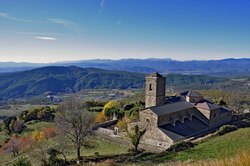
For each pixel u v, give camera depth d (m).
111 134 72.56
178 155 43.47
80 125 54.06
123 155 52.84
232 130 57.78
